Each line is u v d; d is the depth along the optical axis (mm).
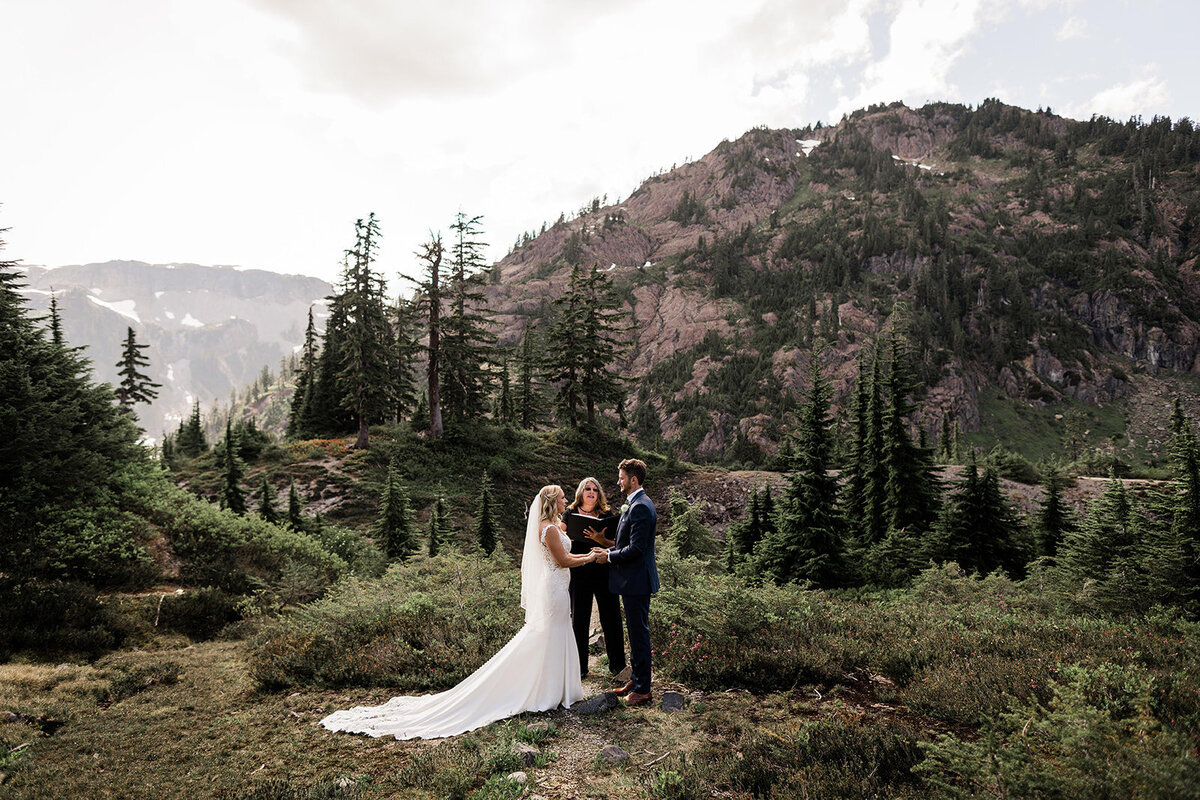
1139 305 172500
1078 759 3100
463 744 4617
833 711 5027
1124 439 137125
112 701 6594
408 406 55250
